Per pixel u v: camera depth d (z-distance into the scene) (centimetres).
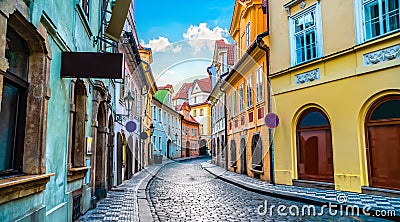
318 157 975
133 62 1184
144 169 1606
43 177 353
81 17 568
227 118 992
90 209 655
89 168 663
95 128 696
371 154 829
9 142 341
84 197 611
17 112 359
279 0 1140
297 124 1051
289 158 1055
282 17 1123
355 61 872
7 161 337
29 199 340
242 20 1448
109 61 462
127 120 1200
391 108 789
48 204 407
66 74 453
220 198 837
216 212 644
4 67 270
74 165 584
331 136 934
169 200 804
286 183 1058
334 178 907
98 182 811
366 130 841
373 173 822
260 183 1108
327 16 961
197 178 943
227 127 1014
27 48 371
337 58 921
